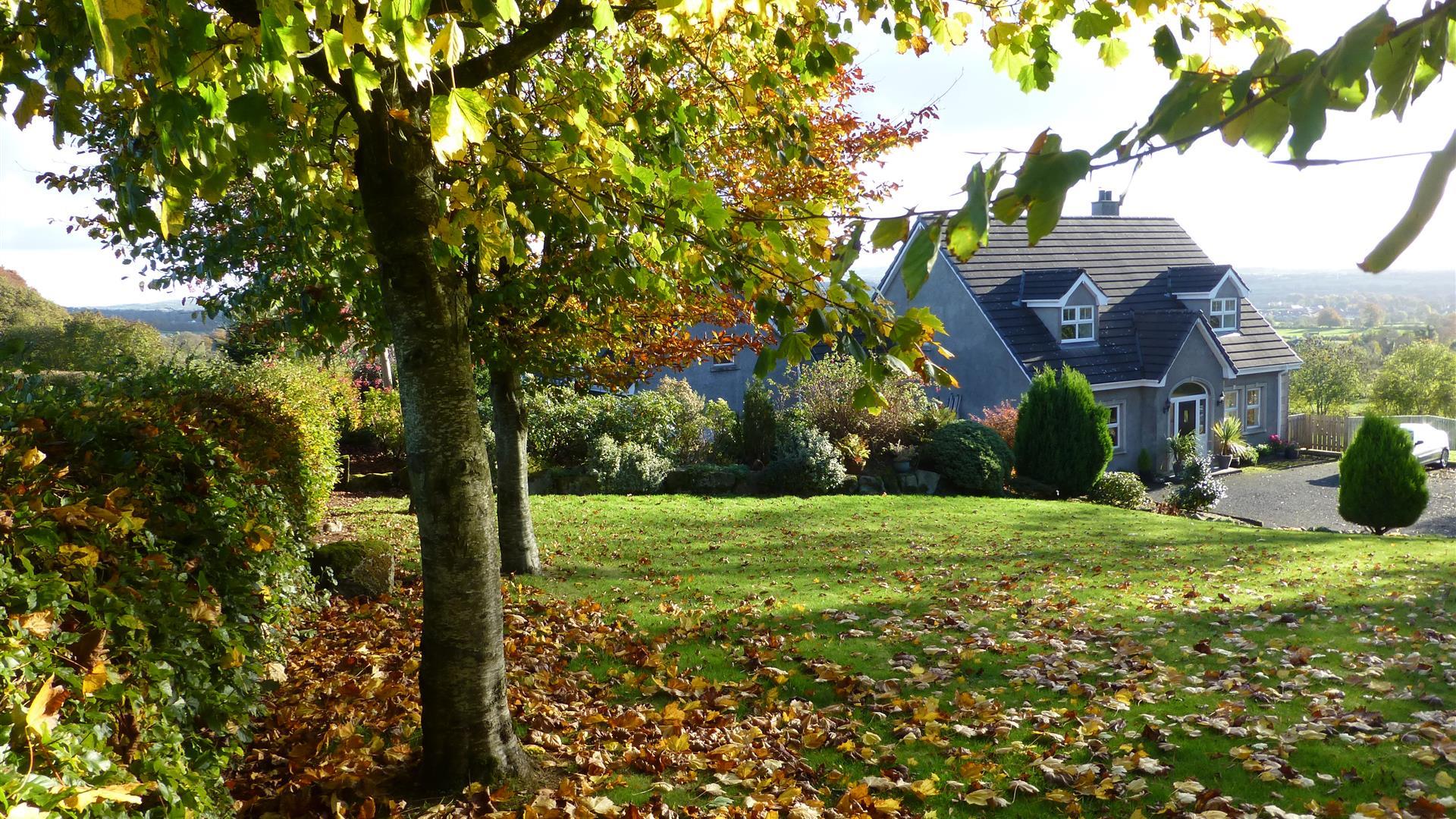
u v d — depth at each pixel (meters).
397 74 3.79
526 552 10.07
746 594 9.38
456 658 4.44
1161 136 1.41
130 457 3.89
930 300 26.28
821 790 4.75
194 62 2.62
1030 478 20.38
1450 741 5.11
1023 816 4.50
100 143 6.98
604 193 4.17
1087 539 13.25
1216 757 5.06
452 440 4.32
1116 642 7.41
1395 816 4.28
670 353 9.31
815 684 6.45
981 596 9.28
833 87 9.52
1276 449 29.14
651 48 6.01
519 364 8.61
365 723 5.34
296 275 7.86
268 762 4.76
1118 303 27.36
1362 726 5.38
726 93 6.77
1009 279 25.94
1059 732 5.51
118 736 2.56
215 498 4.23
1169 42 2.53
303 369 16.33
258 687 4.04
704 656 7.14
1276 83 1.39
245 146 3.00
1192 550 12.31
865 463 19.72
